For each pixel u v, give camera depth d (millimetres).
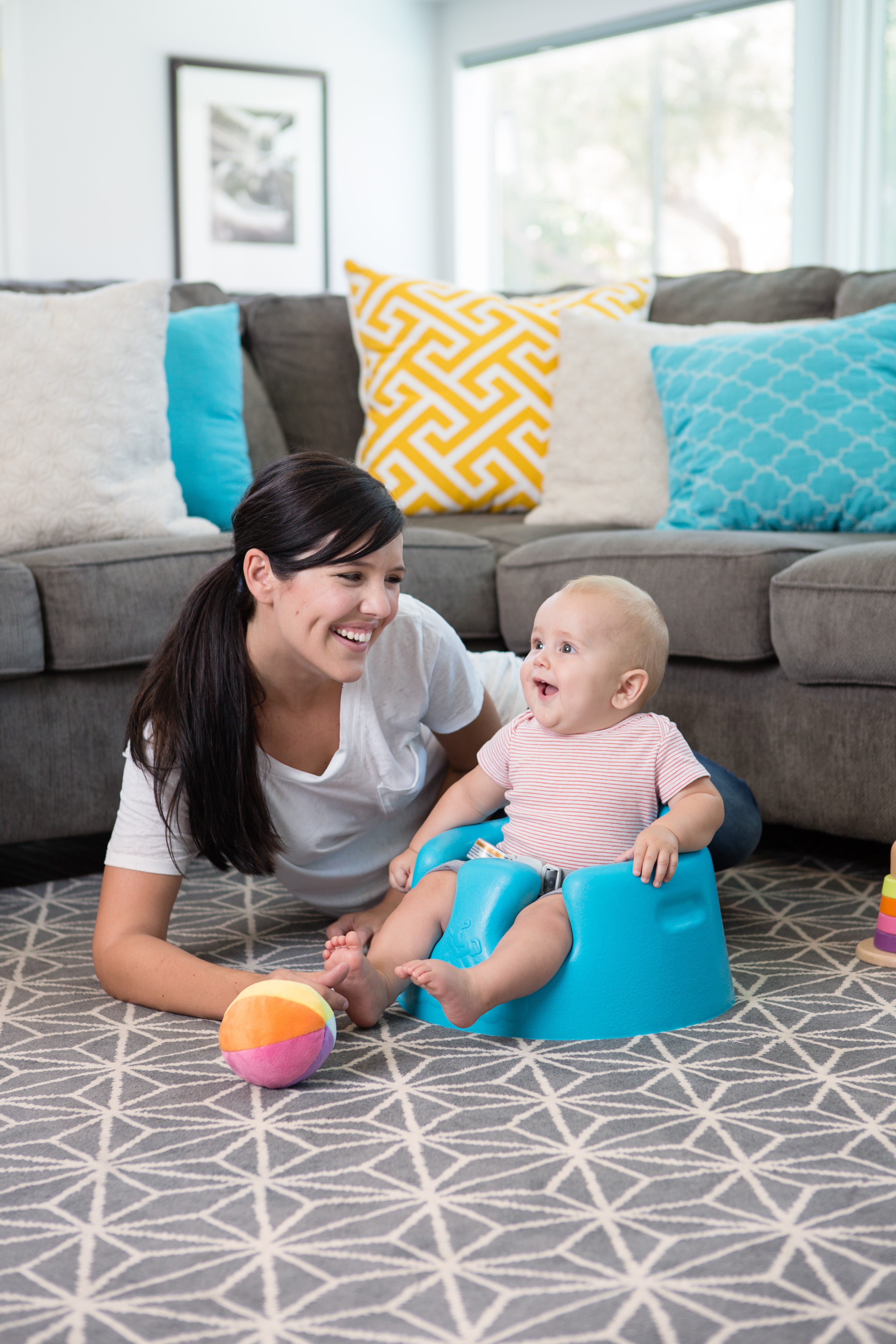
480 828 1624
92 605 1974
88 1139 1153
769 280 2834
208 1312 883
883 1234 968
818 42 4531
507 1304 887
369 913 1638
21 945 1729
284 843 1587
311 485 1315
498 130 5672
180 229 5398
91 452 2264
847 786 1938
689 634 2047
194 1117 1194
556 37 5547
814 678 1923
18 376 2227
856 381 2346
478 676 1691
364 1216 1009
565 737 1540
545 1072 1291
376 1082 1272
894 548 1897
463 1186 1056
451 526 2643
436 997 1285
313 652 1349
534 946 1350
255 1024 1229
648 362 2682
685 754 1498
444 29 6012
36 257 5078
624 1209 1014
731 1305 881
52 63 5031
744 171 5215
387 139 5953
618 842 1505
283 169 5645
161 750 1439
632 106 5570
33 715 1984
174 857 1486
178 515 2387
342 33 5762
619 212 5695
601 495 2645
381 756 1547
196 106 5379
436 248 6160
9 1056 1348
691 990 1416
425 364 2805
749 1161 1091
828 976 1557
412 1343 845
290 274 5734
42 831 2008
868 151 4508
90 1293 910
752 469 2336
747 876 2008
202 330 2627
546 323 2848
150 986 1431
